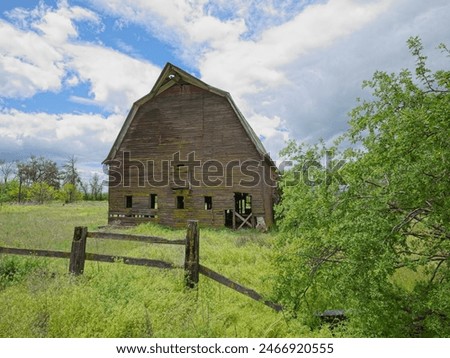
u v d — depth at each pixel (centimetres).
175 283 639
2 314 464
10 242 1136
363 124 492
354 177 463
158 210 2275
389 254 405
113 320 462
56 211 3394
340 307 627
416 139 386
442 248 469
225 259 1025
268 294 624
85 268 729
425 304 459
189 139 2256
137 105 2373
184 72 2209
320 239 538
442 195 414
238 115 2136
